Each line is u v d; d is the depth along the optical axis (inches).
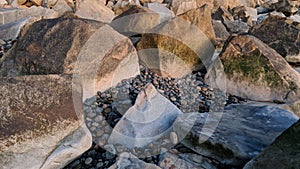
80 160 83.6
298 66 155.1
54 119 74.4
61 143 74.5
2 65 120.6
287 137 69.1
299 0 320.5
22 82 78.0
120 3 248.4
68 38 115.0
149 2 268.7
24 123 71.3
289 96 116.6
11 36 167.2
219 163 80.7
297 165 63.2
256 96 122.2
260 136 83.0
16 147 69.0
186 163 80.4
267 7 330.6
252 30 174.7
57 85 80.6
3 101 73.0
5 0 235.5
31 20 179.9
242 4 318.0
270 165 66.7
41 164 71.9
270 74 121.0
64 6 227.6
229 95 125.3
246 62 125.4
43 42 116.1
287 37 161.5
